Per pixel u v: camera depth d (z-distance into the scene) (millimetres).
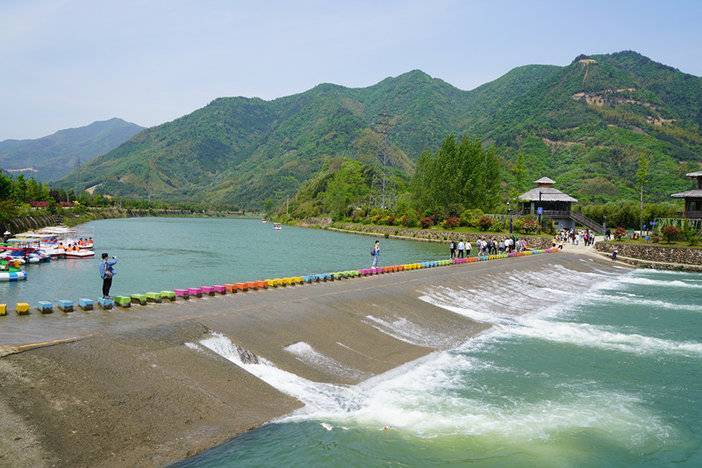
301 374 22703
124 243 100812
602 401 23188
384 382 23562
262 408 19438
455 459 17516
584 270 66188
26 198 144125
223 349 22734
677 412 22453
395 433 18953
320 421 19281
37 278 54531
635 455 18719
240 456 16609
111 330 22094
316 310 30250
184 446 16500
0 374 16984
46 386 17078
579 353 30203
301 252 88062
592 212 118500
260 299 31500
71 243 79938
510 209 119312
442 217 125750
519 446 18656
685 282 61000
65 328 22172
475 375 25547
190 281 53312
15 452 14312
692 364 28828
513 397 23016
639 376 26672
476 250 91625
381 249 94625
